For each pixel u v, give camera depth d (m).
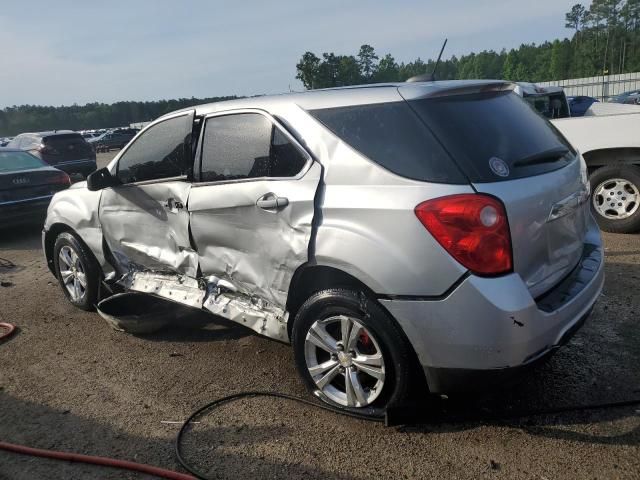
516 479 2.65
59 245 5.31
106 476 2.90
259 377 3.82
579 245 3.35
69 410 3.57
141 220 4.35
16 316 5.34
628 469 2.66
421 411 3.09
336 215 3.03
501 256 2.67
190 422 3.33
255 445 3.06
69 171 16.73
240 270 3.65
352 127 3.12
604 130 6.57
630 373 3.50
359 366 3.12
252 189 3.44
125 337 4.66
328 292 3.13
